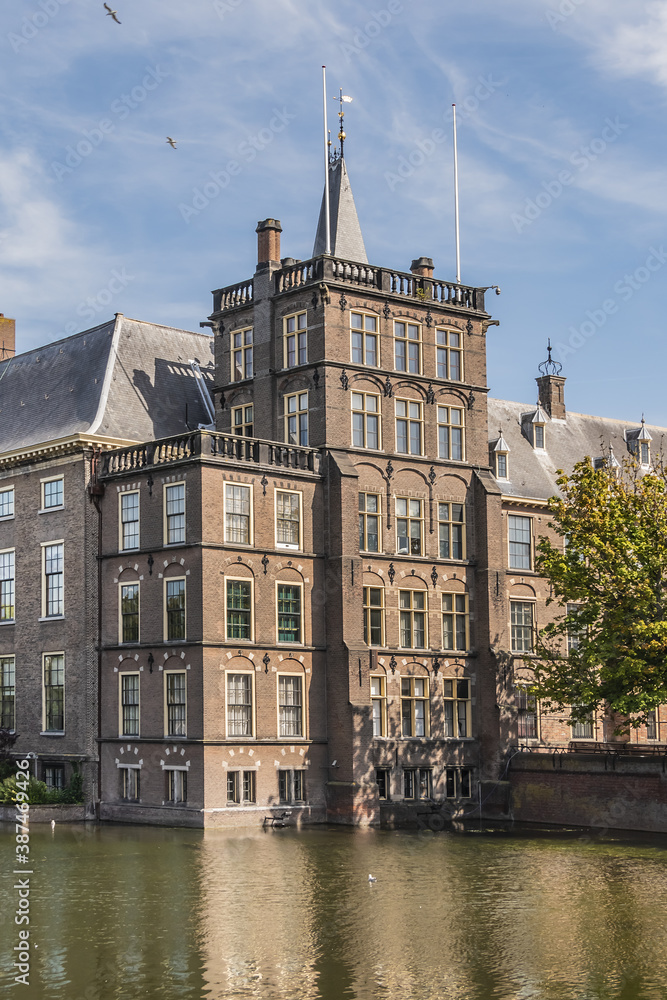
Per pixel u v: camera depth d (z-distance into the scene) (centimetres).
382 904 3319
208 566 4828
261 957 2800
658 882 3653
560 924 3105
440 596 5597
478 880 3675
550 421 6825
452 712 5584
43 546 5494
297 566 5138
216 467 4894
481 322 5884
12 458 5612
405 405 5566
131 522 5150
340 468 5219
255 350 5606
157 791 4922
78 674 5241
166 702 4916
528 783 5325
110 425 5456
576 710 5019
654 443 7275
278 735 5000
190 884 3559
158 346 5991
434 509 5619
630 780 4878
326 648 5200
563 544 6319
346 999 2517
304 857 4069
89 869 3791
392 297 5519
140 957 2794
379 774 5278
